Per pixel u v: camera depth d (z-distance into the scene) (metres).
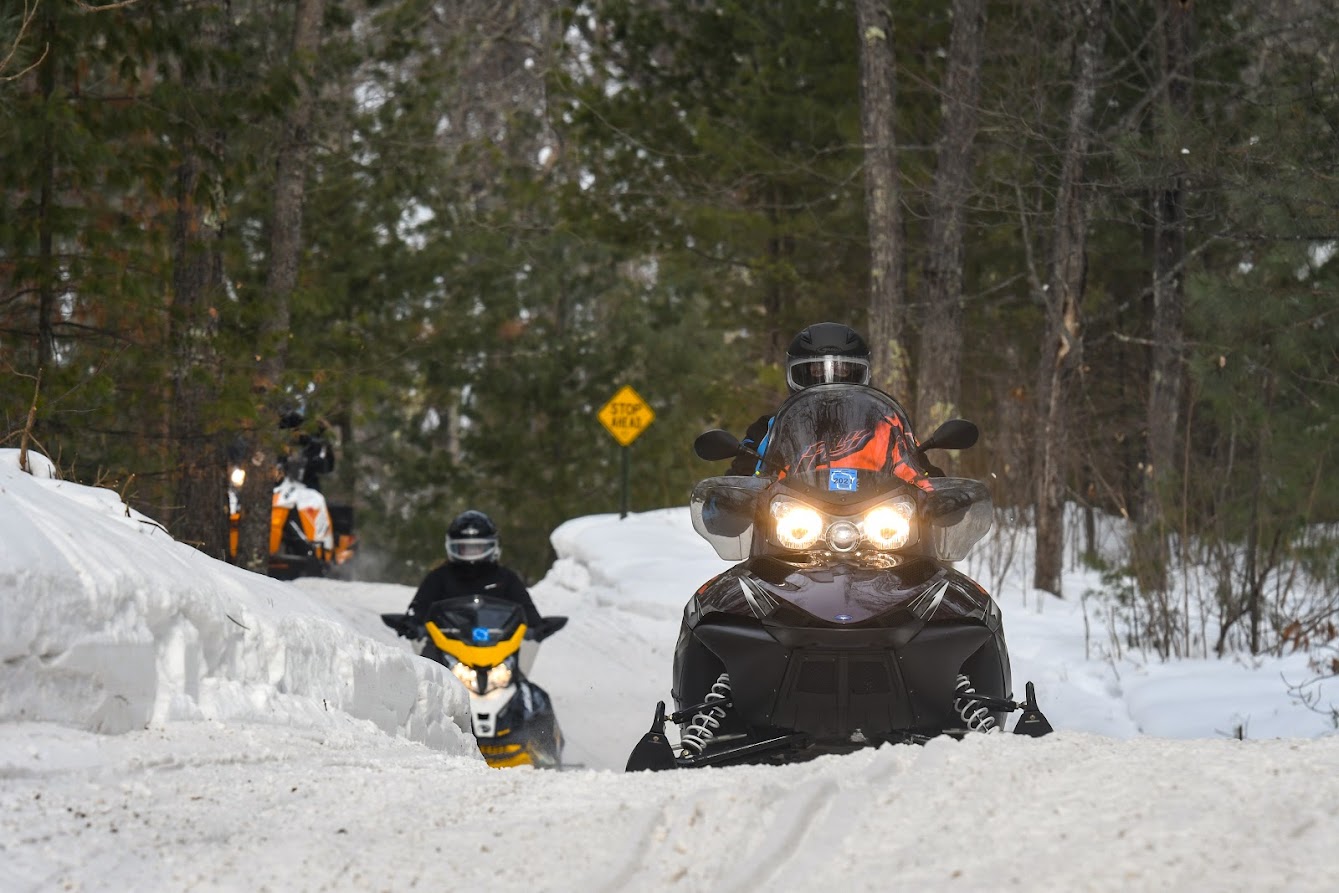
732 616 20.53
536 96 129.88
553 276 102.62
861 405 22.66
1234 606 41.09
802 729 20.20
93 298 41.72
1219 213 46.00
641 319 105.31
